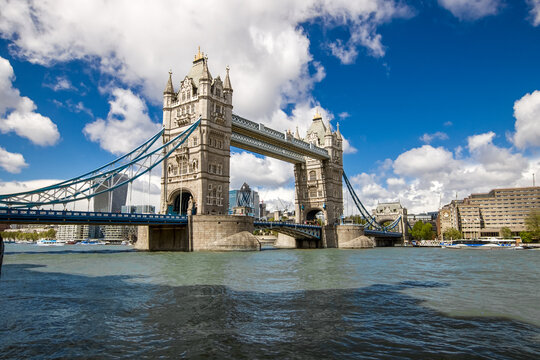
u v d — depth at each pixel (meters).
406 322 17.75
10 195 59.06
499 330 16.58
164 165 86.88
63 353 13.05
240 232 75.75
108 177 71.19
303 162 126.25
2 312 18.91
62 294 23.89
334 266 46.06
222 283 29.12
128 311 19.27
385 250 107.56
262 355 13.04
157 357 12.76
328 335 15.45
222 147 86.44
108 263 45.22
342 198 129.00
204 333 15.50
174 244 76.75
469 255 81.06
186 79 87.44
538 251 108.62
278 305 21.20
